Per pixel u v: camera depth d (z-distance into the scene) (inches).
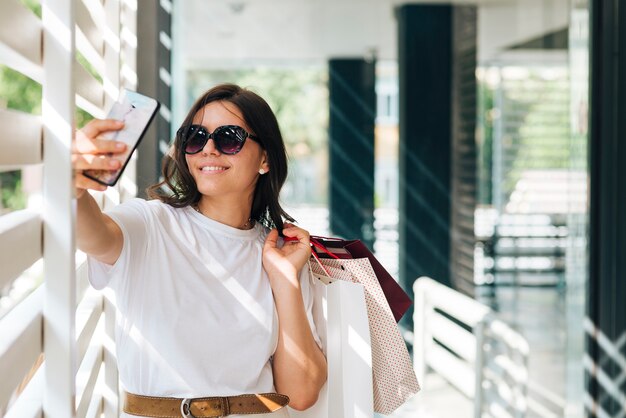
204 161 69.4
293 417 78.3
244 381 68.1
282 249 76.2
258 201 77.2
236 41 133.5
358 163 138.4
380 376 79.7
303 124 136.6
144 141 115.0
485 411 142.9
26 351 41.0
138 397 66.5
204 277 68.5
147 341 65.7
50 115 44.2
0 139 35.5
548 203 143.9
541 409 144.6
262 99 73.8
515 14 141.5
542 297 144.5
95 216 57.4
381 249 139.8
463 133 141.1
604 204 144.6
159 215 68.8
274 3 134.8
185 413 65.4
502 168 142.4
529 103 142.6
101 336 81.3
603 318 145.4
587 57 142.9
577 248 144.8
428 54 139.7
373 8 138.0
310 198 137.3
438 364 140.9
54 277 44.9
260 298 70.8
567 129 143.5
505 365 143.1
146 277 65.9
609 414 145.7
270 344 70.2
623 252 145.0
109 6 78.8
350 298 76.2
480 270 142.9
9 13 36.4
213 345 67.1
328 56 136.6
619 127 143.9
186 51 132.3
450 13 139.6
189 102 132.1
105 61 78.8
